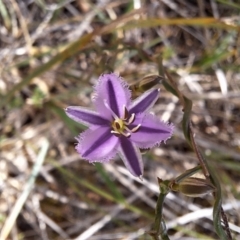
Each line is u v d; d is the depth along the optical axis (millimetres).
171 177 194
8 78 200
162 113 199
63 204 192
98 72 165
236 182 194
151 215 182
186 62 208
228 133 201
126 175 191
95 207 181
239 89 201
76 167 194
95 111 98
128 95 100
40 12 203
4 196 190
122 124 98
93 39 166
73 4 206
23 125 199
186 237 185
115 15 206
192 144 111
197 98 197
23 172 193
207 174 103
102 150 96
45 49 201
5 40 199
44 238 187
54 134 197
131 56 199
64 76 192
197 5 209
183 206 190
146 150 103
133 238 188
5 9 195
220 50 193
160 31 209
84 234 181
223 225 107
